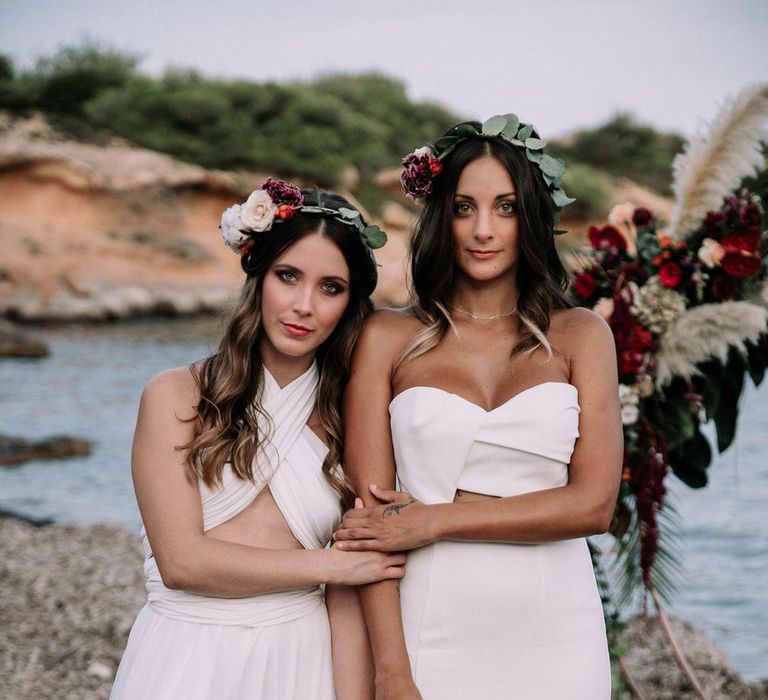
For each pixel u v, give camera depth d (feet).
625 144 130.00
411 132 137.69
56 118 106.01
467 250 9.01
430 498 8.94
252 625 8.63
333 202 9.13
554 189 9.29
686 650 17.99
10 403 49.39
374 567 8.71
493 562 8.85
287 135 119.96
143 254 92.02
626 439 12.11
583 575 9.18
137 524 28.43
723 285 12.07
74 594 20.88
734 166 12.03
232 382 8.98
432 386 9.07
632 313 11.94
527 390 8.95
